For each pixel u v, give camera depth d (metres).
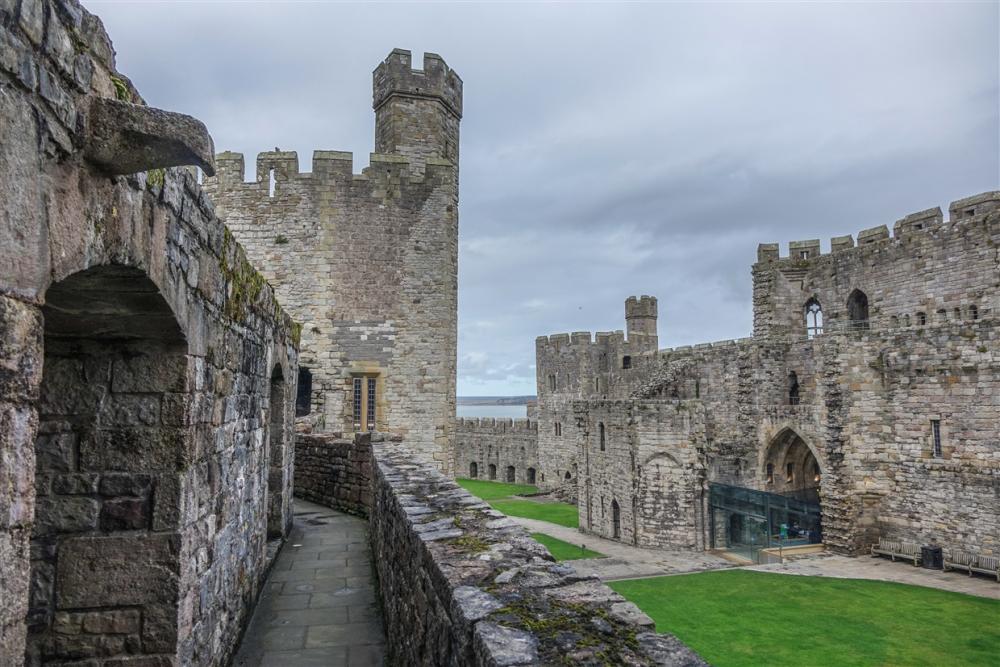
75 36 3.15
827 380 25.64
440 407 22.19
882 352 24.38
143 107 3.33
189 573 5.26
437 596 4.29
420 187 22.52
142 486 5.02
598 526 31.55
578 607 3.49
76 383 4.98
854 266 32.88
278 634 7.88
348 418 21.59
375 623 8.27
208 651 5.95
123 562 4.93
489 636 3.03
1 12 2.50
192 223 5.11
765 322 36.78
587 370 52.00
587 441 32.84
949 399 22.44
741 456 31.33
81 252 3.25
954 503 22.14
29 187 2.74
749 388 31.19
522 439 58.75
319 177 21.95
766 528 26.73
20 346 2.69
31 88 2.72
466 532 5.30
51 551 4.86
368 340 21.88
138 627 4.91
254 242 21.88
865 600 18.61
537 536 31.89
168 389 5.10
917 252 29.25
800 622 16.84
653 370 43.53
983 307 26.16
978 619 16.81
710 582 21.30
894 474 23.98
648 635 3.12
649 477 28.05
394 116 24.08
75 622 4.84
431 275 22.39
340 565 10.94
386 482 8.64
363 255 22.02
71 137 3.10
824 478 25.73
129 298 4.39
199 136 3.44
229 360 6.83
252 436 8.51
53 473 4.91
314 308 21.72
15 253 2.64
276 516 12.33
